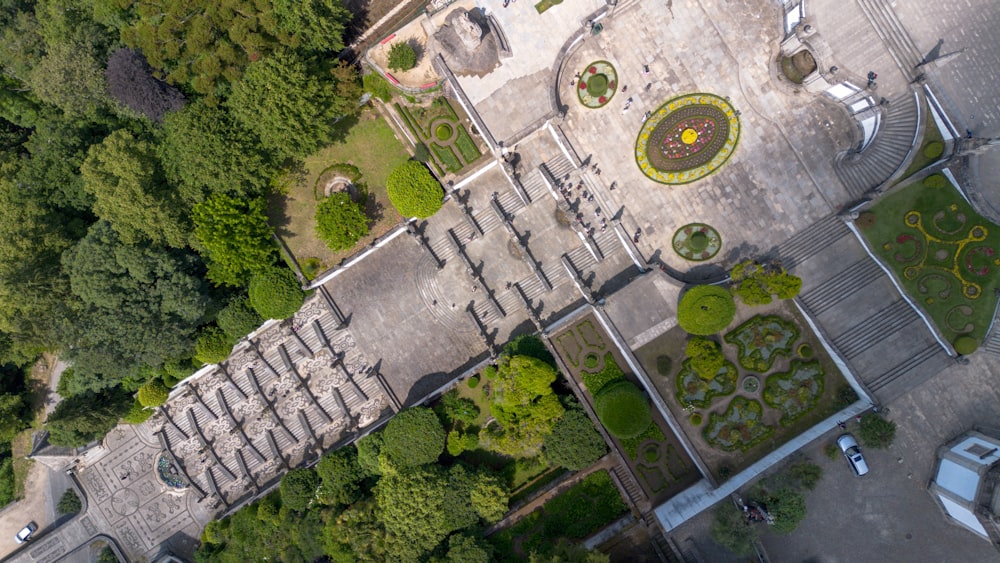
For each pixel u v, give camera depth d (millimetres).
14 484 57438
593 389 46969
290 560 51312
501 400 45844
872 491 42250
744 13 44062
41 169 47188
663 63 44938
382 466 48312
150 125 46844
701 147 45188
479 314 51031
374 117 49094
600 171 46375
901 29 40094
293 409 53781
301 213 50844
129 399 53750
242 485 55062
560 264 49281
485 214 49719
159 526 56156
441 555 47500
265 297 48625
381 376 52500
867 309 43375
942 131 40188
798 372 44375
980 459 37844
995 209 39906
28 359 52031
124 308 46406
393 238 51062
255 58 41312
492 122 45406
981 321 40969
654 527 46625
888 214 42125
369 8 46969
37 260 47125
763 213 44875
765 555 42375
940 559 41125
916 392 42344
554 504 48781
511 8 44562
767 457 44188
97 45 45031
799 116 44156
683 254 45812
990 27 38969
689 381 45094
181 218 46562
